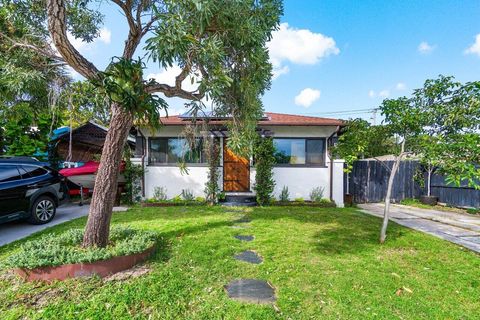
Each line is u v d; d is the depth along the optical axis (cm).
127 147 928
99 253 341
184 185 941
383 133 518
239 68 399
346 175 1026
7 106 637
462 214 783
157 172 942
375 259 399
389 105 460
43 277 318
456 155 384
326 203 884
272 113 1166
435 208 893
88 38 559
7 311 260
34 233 544
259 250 434
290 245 459
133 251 362
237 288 310
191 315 257
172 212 757
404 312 262
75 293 292
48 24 335
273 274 345
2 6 437
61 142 1058
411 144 474
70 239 409
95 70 373
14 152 896
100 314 255
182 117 896
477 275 348
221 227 576
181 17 284
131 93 306
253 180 944
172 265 368
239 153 468
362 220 664
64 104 552
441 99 450
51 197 662
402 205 962
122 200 931
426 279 335
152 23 428
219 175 920
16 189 581
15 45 412
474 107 398
